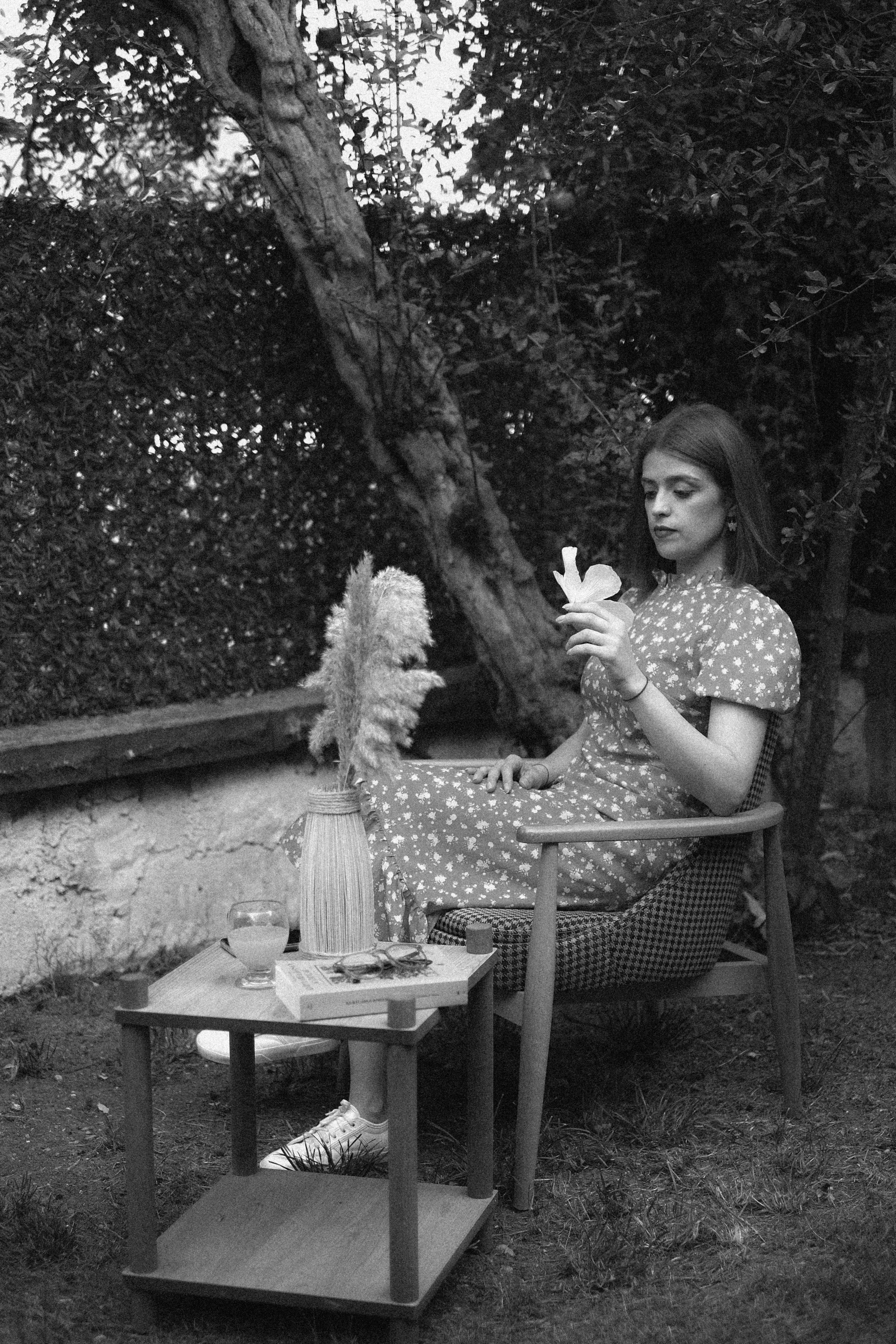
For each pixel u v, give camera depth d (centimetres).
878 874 515
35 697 426
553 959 285
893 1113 324
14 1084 359
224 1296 236
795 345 458
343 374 443
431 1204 266
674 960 304
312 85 415
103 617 436
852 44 407
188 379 445
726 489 313
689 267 479
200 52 408
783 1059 322
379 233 457
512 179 444
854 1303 236
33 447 416
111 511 434
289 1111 336
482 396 493
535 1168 285
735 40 385
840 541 462
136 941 446
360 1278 238
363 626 251
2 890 416
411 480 451
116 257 426
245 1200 270
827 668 469
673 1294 247
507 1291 251
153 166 417
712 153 404
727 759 290
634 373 493
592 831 282
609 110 410
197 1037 339
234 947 241
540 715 459
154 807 447
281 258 463
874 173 400
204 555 455
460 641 515
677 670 310
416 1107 229
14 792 405
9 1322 242
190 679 457
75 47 405
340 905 246
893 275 404
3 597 416
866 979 425
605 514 486
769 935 320
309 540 481
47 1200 290
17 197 407
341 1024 225
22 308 410
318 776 485
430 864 304
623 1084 343
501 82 432
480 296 476
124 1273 240
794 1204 276
